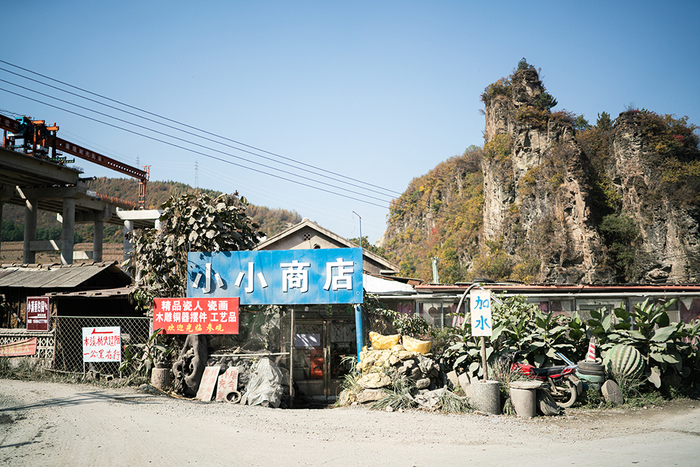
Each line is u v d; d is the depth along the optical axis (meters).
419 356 9.95
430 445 6.24
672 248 54.31
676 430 7.39
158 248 11.44
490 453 5.84
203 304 10.60
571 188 62.28
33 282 13.25
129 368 11.17
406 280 20.70
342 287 10.71
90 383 10.66
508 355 9.76
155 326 10.70
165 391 10.33
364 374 9.90
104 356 10.66
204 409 8.46
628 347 10.13
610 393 9.36
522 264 64.81
